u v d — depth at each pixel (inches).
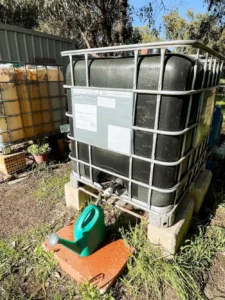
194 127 55.4
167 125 44.9
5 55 146.3
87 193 72.2
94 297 47.8
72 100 59.9
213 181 98.4
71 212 75.8
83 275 51.1
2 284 53.1
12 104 107.6
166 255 56.3
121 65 47.4
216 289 51.7
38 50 165.8
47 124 128.1
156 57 43.2
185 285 51.3
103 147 57.1
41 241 64.7
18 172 110.8
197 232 66.6
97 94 52.9
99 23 178.7
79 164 67.6
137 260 54.6
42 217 76.8
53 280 53.7
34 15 261.9
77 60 56.9
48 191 92.5
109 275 51.3
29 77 112.9
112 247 58.9
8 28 143.8
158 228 55.7
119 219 70.0
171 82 41.6
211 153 99.8
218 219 73.5
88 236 54.1
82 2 164.9
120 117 50.7
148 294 49.8
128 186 57.3
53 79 125.2
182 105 43.8
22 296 50.3
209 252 59.6
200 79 51.4
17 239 66.4
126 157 54.2
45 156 115.8
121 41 172.4
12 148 125.8
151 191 53.0
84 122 59.1
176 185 51.7
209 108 67.2
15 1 183.2
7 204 85.6
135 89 45.9
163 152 47.5
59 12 173.6
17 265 57.7
